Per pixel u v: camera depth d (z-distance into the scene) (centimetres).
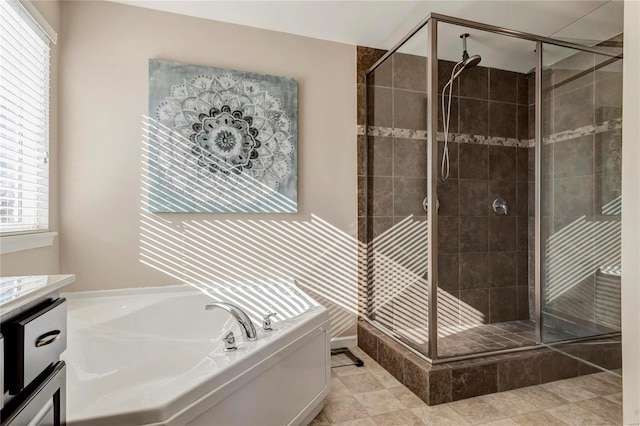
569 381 231
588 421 187
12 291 78
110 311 205
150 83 239
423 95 232
